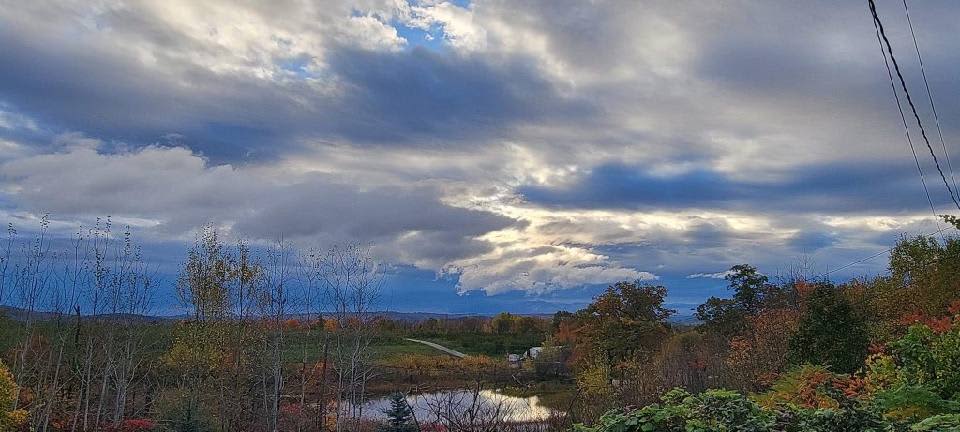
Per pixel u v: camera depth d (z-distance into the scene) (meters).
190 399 17.03
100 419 21.44
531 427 11.93
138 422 20.00
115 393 23.33
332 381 22.31
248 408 21.03
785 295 29.14
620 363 31.66
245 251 24.38
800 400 9.87
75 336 20.64
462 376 27.69
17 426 16.88
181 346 22.25
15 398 16.09
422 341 54.69
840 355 14.95
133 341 21.98
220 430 18.11
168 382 23.67
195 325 22.81
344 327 21.31
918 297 17.94
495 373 30.38
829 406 9.05
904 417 7.63
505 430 11.06
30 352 19.53
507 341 56.69
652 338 34.41
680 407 7.07
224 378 21.81
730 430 6.61
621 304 35.81
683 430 7.03
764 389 15.31
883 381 9.34
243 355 22.38
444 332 61.97
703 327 36.53
